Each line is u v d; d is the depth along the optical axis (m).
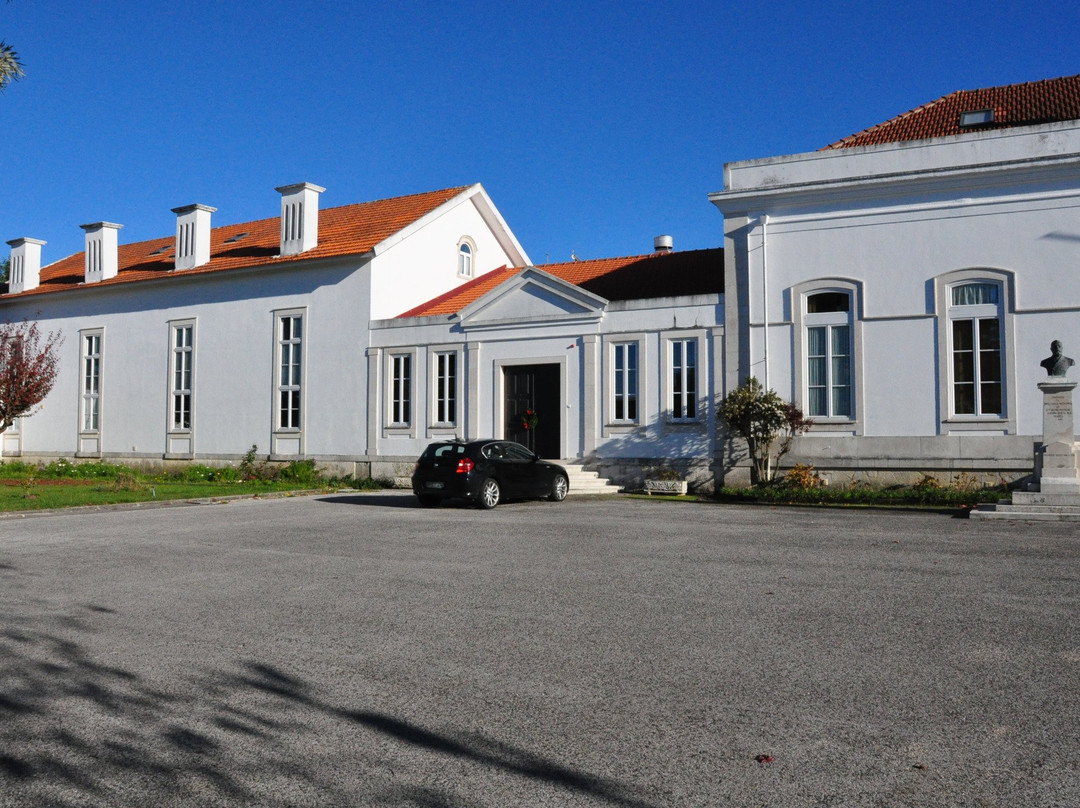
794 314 20.03
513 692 5.54
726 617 7.45
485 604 8.08
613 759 4.48
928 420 18.78
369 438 25.08
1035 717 4.98
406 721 5.06
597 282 25.31
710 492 20.53
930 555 10.62
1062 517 14.51
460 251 28.92
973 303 18.62
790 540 12.13
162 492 20.73
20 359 28.31
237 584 9.16
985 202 18.55
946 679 5.67
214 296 28.19
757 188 20.34
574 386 22.30
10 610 7.98
